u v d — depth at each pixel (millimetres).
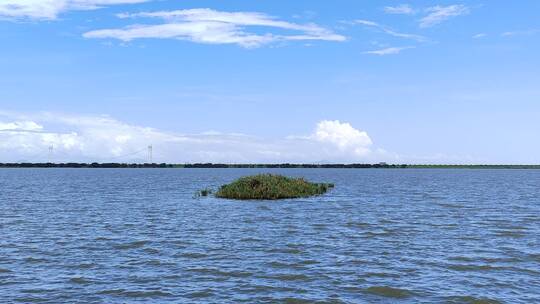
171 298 16016
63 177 152375
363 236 28156
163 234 28938
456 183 106438
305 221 34969
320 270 19703
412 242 26078
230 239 27188
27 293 16516
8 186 86938
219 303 15500
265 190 56094
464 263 20875
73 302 15586
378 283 17703
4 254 22750
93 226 32312
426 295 16281
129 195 63156
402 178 149500
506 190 76125
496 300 15727
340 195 62469
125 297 16109
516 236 27906
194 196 58875
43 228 31172
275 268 20062
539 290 16828
